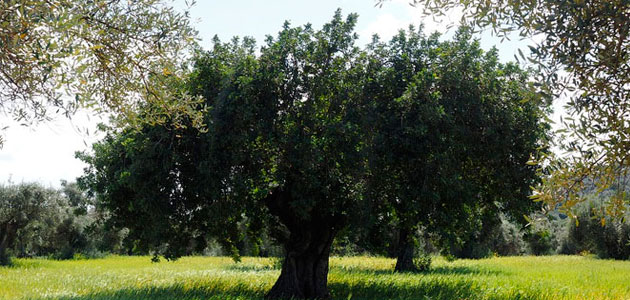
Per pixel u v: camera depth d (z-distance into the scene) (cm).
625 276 2512
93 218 5319
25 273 2744
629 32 500
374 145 1416
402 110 1462
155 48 740
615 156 542
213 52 1633
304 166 1388
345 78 1534
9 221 3703
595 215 575
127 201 1655
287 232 2052
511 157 1553
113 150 1623
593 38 512
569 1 507
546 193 580
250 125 1454
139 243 1780
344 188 1481
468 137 1504
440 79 1451
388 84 1515
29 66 609
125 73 738
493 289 1683
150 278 2336
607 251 4841
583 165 559
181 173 1527
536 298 1555
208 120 1369
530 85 544
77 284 2017
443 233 1525
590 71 528
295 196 1465
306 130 1466
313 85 1484
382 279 2053
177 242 1716
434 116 1358
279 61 1524
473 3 623
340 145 1410
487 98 1523
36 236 4334
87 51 650
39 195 3856
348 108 1497
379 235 1641
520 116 1502
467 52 1485
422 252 3234
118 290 1703
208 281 2066
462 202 1493
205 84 1545
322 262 1736
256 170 1484
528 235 1527
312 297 1691
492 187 1673
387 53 1609
